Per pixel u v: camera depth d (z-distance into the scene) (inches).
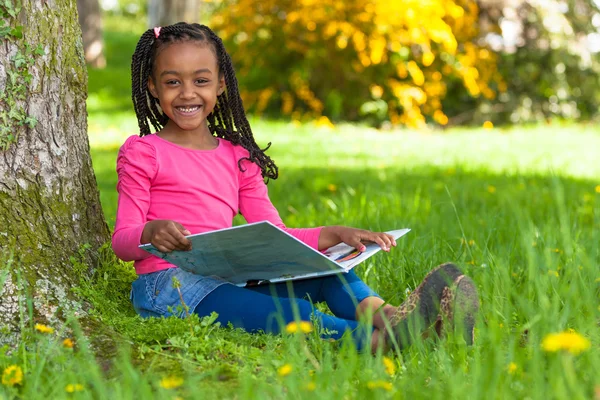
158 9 557.6
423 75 554.6
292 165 362.9
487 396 84.2
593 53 591.5
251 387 88.0
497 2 570.6
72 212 123.4
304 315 111.4
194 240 106.8
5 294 110.8
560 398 81.7
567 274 128.2
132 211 117.1
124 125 485.4
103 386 87.2
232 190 126.0
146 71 127.5
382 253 153.9
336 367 103.5
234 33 553.3
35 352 102.7
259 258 112.7
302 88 542.9
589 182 311.9
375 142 473.1
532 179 318.0
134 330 112.0
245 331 114.2
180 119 122.1
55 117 121.3
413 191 285.4
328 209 238.1
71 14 125.0
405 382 90.6
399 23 502.3
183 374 99.0
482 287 132.1
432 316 104.7
